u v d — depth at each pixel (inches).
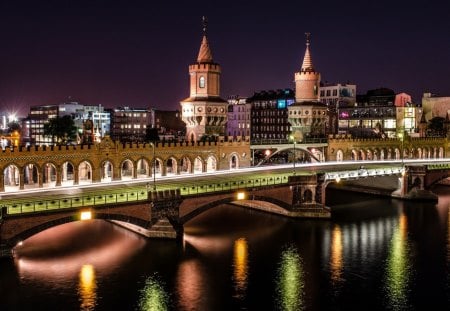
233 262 2763.3
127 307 2206.0
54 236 3179.1
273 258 2844.5
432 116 7268.7
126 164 4842.5
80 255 2797.7
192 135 4667.8
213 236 3275.1
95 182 3619.6
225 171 4288.9
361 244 3127.5
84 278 2475.4
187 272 2603.3
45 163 3383.4
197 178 3853.3
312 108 5246.1
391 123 6943.9
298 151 5408.5
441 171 4667.8
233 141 4473.4
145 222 2910.9
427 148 6003.9
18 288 2338.8
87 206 2635.3
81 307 2190.0
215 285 2455.7
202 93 4638.3
